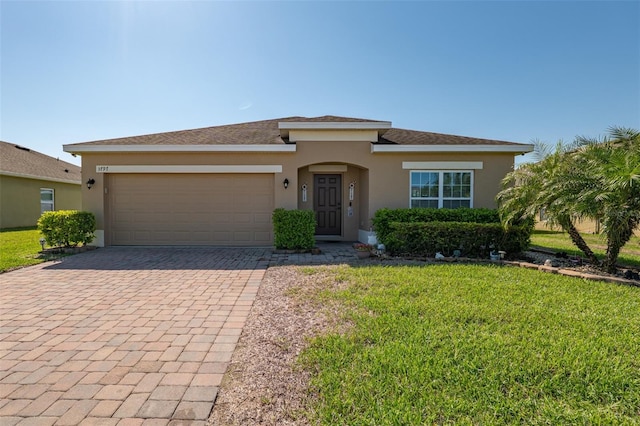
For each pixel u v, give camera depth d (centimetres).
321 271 702
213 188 1080
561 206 681
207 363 326
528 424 233
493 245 864
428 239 865
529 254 930
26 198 1875
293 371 308
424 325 397
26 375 304
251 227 1085
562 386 274
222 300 525
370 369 300
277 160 1062
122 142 1080
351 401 256
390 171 1077
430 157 1075
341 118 1238
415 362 310
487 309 449
